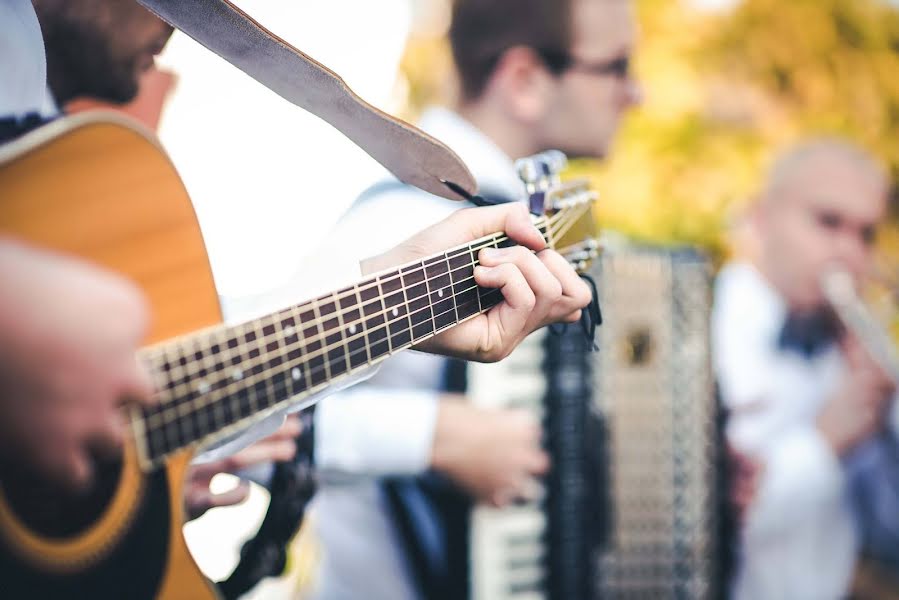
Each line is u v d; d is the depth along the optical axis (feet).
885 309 12.03
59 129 2.88
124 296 2.58
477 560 7.52
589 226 4.24
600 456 7.91
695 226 11.98
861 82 12.78
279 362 3.13
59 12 4.57
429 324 3.55
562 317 3.87
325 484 7.16
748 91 12.35
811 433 11.02
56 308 2.45
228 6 3.25
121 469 2.86
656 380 8.39
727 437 9.21
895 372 11.27
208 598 3.09
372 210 7.32
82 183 2.93
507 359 7.62
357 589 7.50
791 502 10.61
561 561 7.69
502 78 8.44
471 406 7.48
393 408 7.25
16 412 2.46
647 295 8.38
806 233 11.84
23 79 3.52
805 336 11.48
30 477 2.57
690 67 12.21
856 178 12.07
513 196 8.20
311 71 3.42
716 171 12.09
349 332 3.31
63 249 2.89
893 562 11.11
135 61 4.84
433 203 7.43
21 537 2.67
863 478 11.09
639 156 11.96
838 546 10.89
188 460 3.04
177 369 2.90
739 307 11.48
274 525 4.52
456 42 8.68
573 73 8.47
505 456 7.43
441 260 3.59
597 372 8.02
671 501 8.42
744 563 10.38
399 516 7.44
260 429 3.58
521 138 8.50
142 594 2.93
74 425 2.51
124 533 2.88
